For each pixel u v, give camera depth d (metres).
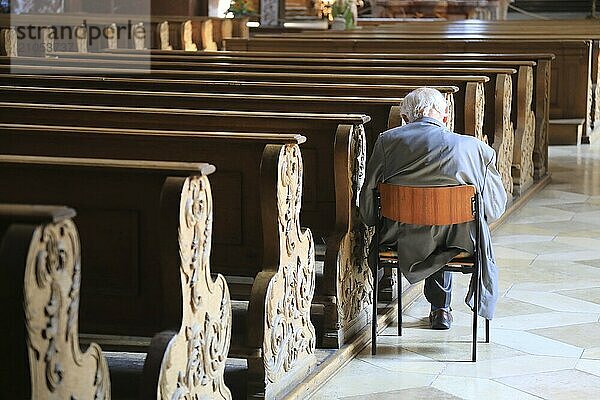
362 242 6.57
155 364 4.08
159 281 4.47
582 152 15.12
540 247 9.16
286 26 21.11
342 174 6.09
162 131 5.16
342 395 5.54
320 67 9.52
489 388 5.64
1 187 4.41
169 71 8.89
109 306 4.55
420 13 26.97
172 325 4.21
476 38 15.09
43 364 3.36
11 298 3.21
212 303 4.52
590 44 16.05
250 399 5.16
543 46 15.77
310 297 5.78
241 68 9.67
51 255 3.31
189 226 4.18
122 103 6.92
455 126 9.24
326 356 6.01
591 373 5.88
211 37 16.05
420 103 6.25
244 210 5.46
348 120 6.05
